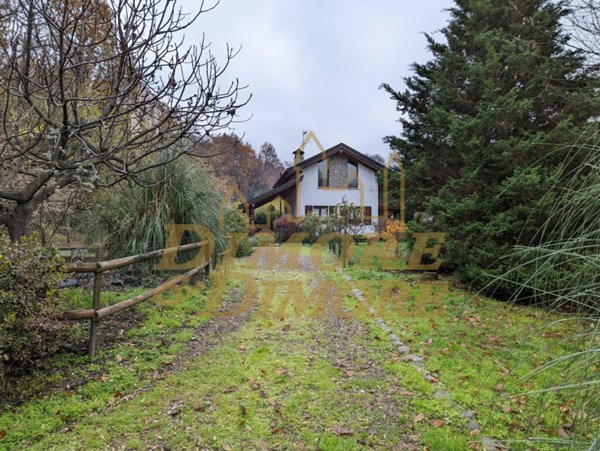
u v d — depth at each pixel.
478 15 6.34
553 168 4.70
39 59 2.70
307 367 2.96
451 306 4.77
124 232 4.99
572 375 1.41
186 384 2.59
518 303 4.82
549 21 5.41
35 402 2.17
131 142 2.84
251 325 4.03
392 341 3.55
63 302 2.50
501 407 2.34
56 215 4.75
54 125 2.47
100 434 1.98
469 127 5.55
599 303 1.46
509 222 4.95
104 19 2.67
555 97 5.15
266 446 1.96
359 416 2.27
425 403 2.41
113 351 2.91
